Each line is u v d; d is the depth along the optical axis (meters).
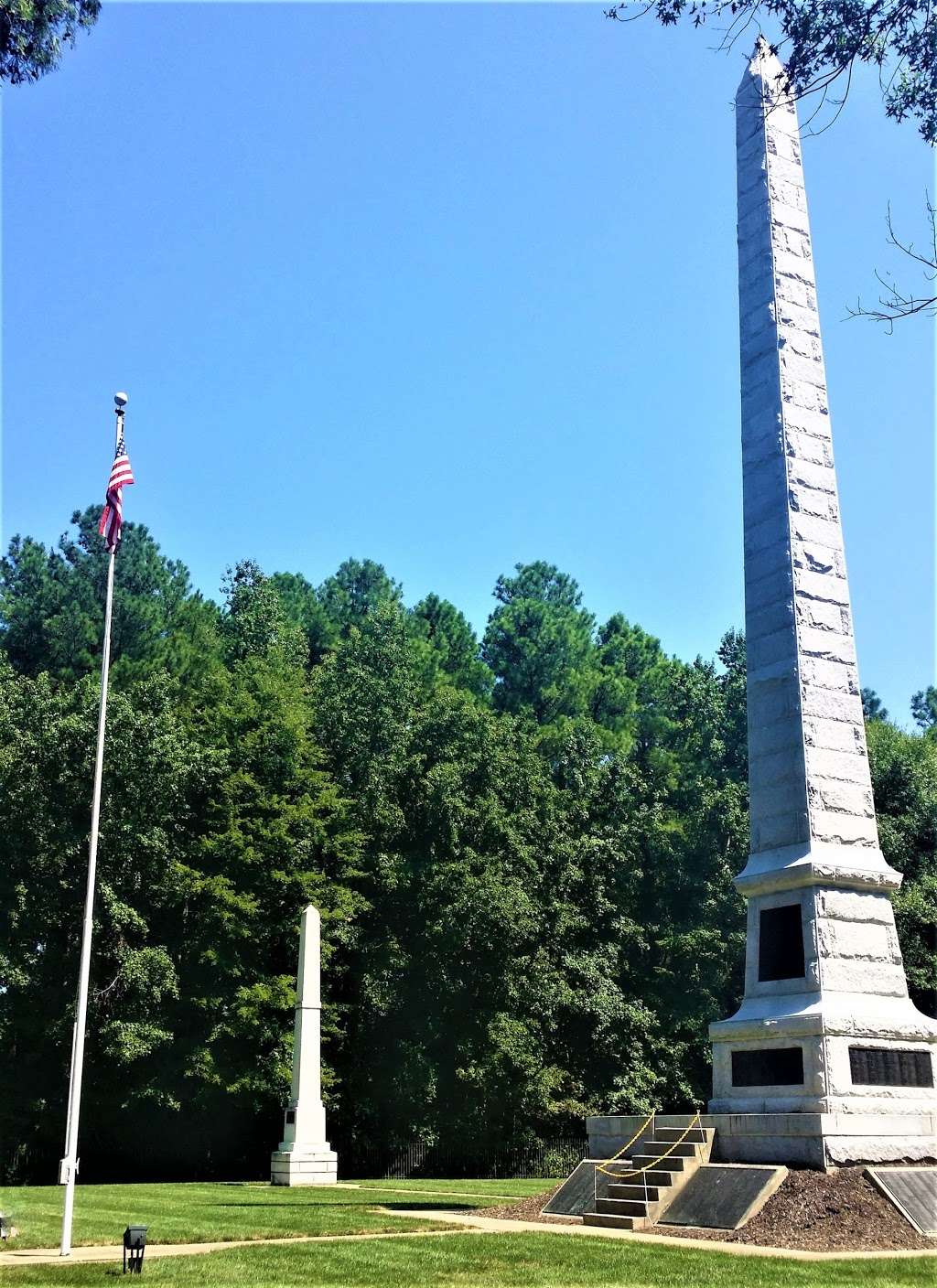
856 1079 20.23
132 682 51.22
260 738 46.72
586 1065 47.53
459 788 47.91
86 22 18.86
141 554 62.50
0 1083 41.00
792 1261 15.24
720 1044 22.14
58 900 42.16
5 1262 15.28
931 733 68.75
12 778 41.97
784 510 23.94
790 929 21.88
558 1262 15.16
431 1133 44.00
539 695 72.94
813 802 22.16
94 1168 43.72
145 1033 39.78
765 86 26.94
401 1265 14.90
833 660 23.34
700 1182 19.73
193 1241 17.94
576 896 49.91
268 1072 41.38
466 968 45.12
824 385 25.39
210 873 44.19
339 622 78.00
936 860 48.84
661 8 15.78
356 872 45.81
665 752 61.22
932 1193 18.77
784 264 25.78
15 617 55.59
